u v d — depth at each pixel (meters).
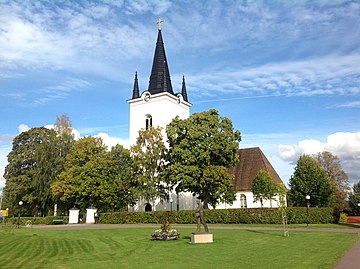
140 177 50.47
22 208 63.59
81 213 57.44
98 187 50.16
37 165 59.06
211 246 19.38
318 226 38.16
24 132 65.00
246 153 63.94
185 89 72.06
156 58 67.75
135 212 50.22
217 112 48.06
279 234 27.12
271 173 59.97
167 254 16.36
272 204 55.75
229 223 44.03
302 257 14.61
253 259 14.36
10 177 62.06
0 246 20.70
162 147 52.91
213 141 45.44
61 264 13.91
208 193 47.44
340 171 69.88
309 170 55.47
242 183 59.41
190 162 44.81
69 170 52.56
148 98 66.12
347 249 17.09
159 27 69.00
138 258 15.23
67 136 62.97
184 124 47.75
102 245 20.97
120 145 56.00
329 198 54.28
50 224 51.66
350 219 50.56
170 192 56.94
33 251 18.23
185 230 32.72
